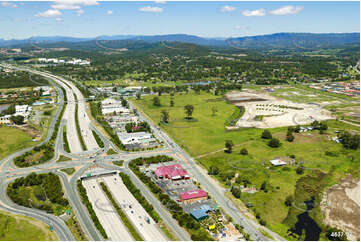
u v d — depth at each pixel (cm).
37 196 15350
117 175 17938
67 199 15038
